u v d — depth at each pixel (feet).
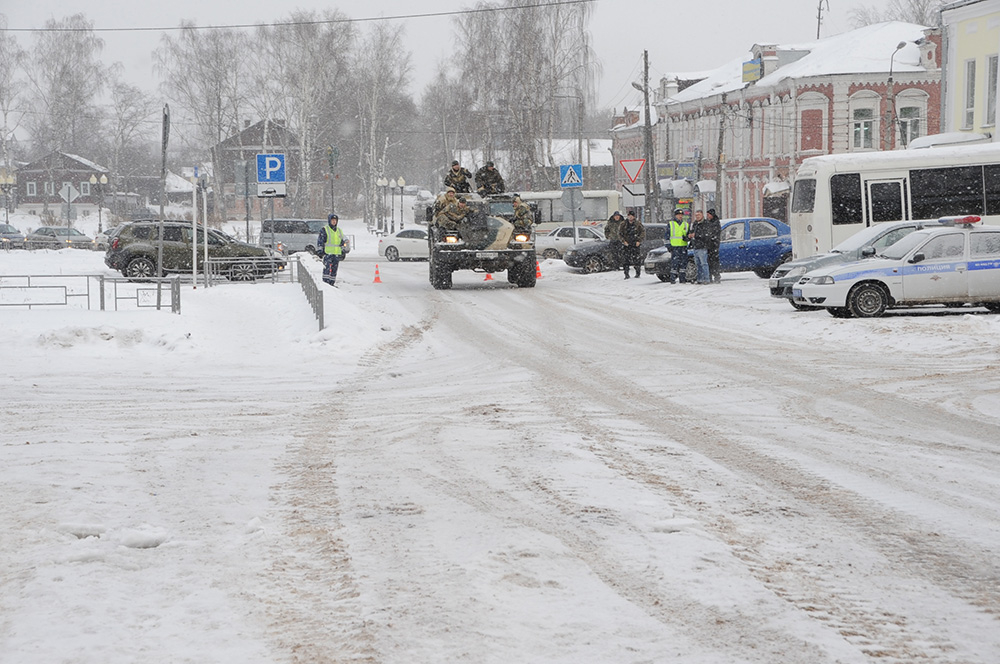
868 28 224.53
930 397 45.47
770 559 22.81
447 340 69.67
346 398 47.78
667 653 17.70
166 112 83.87
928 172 100.89
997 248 72.74
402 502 28.22
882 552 23.32
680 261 107.65
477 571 22.06
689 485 29.78
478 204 113.39
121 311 79.87
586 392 47.80
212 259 122.42
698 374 52.85
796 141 212.02
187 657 17.56
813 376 51.78
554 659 17.44
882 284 73.00
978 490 29.09
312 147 288.30
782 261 114.73
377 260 202.59
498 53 236.22
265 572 22.15
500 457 34.01
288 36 282.36
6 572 22.11
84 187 403.54
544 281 126.82
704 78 293.43
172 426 40.83
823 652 17.72
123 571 22.22
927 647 17.95
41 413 43.93
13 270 134.31
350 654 17.65
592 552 23.38
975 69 135.54
